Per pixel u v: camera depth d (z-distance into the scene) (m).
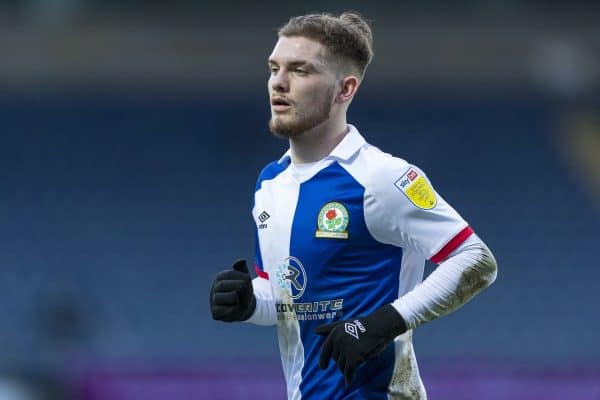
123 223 72.25
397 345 12.69
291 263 12.89
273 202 13.17
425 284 12.27
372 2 82.81
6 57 78.31
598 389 40.91
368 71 81.12
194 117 80.50
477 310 64.38
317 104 12.67
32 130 79.12
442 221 12.37
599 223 72.50
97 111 80.50
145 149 78.56
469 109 81.50
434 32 81.06
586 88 82.00
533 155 78.12
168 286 66.75
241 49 80.38
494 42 81.00
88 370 48.47
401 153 77.94
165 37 79.62
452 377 41.53
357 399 12.60
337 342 11.84
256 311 13.42
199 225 72.44
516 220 72.62
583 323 63.81
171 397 42.16
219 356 59.69
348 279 12.68
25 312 63.69
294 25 12.84
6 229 71.25
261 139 79.62
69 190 75.00
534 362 58.38
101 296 65.56
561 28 82.12
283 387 41.94
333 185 12.73
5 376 48.25
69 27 79.06
